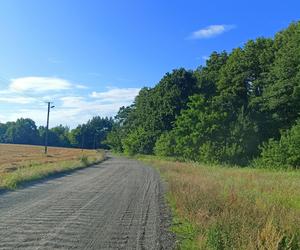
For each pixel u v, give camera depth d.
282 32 65.00
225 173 33.34
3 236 10.07
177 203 16.31
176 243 9.92
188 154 64.94
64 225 11.84
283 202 14.85
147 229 11.71
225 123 63.22
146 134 94.94
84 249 9.11
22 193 19.88
